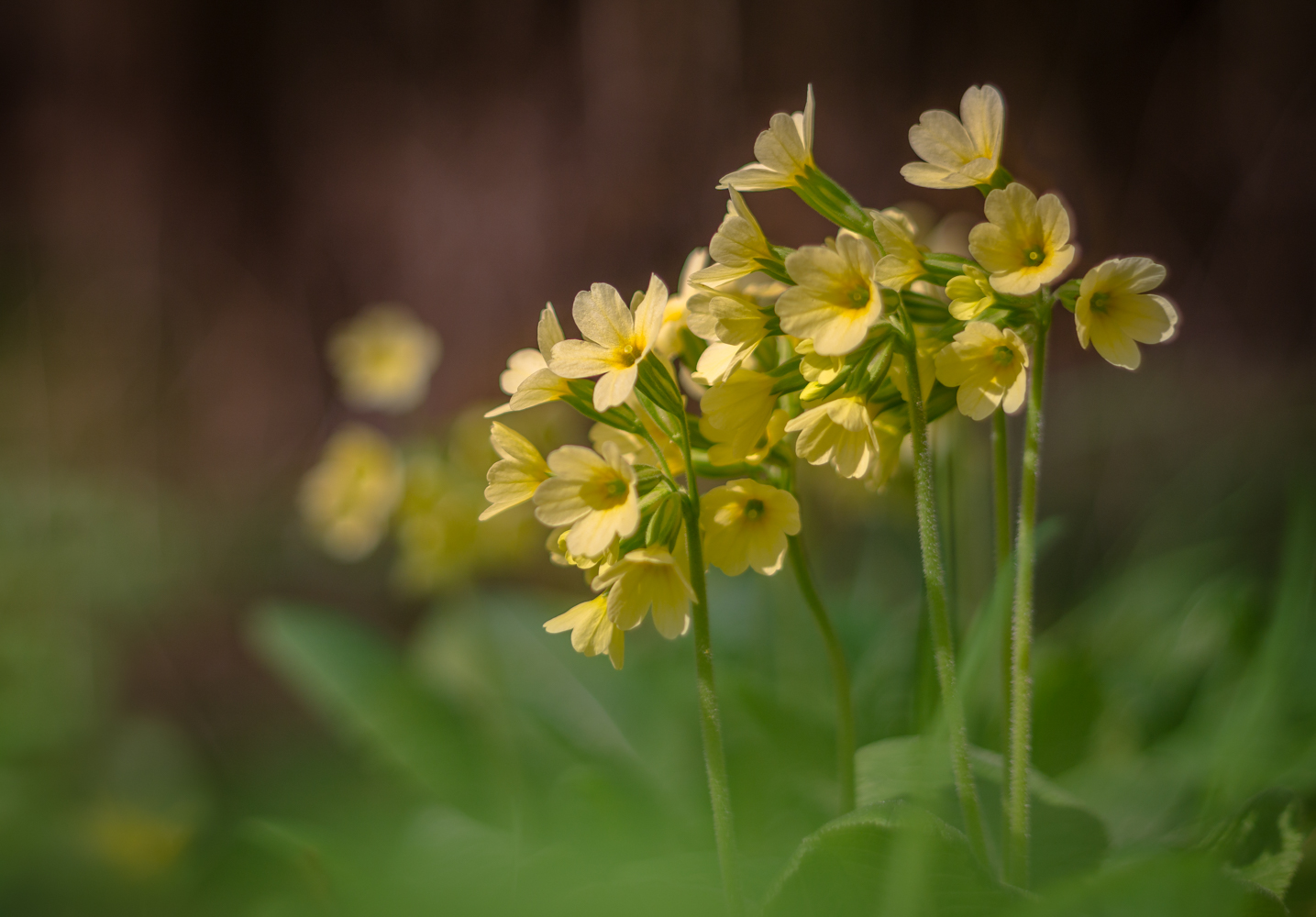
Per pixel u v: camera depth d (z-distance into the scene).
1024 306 0.74
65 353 3.40
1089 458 1.98
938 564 0.74
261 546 2.44
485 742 1.04
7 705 1.38
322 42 3.60
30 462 2.89
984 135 0.75
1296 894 0.80
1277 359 2.49
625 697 1.08
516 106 3.33
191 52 3.65
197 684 1.80
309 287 3.49
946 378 0.74
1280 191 2.74
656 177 3.06
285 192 3.61
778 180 0.76
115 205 3.67
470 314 3.16
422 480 1.15
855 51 3.01
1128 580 1.24
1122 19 2.91
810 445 0.74
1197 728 0.90
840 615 1.19
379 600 2.12
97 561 2.09
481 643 1.12
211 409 3.37
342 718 1.05
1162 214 2.83
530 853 0.88
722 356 0.75
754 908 0.77
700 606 0.74
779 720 0.89
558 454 0.73
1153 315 0.73
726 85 3.07
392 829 1.07
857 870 0.74
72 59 3.73
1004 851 0.75
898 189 2.85
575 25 3.27
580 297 0.75
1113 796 0.87
